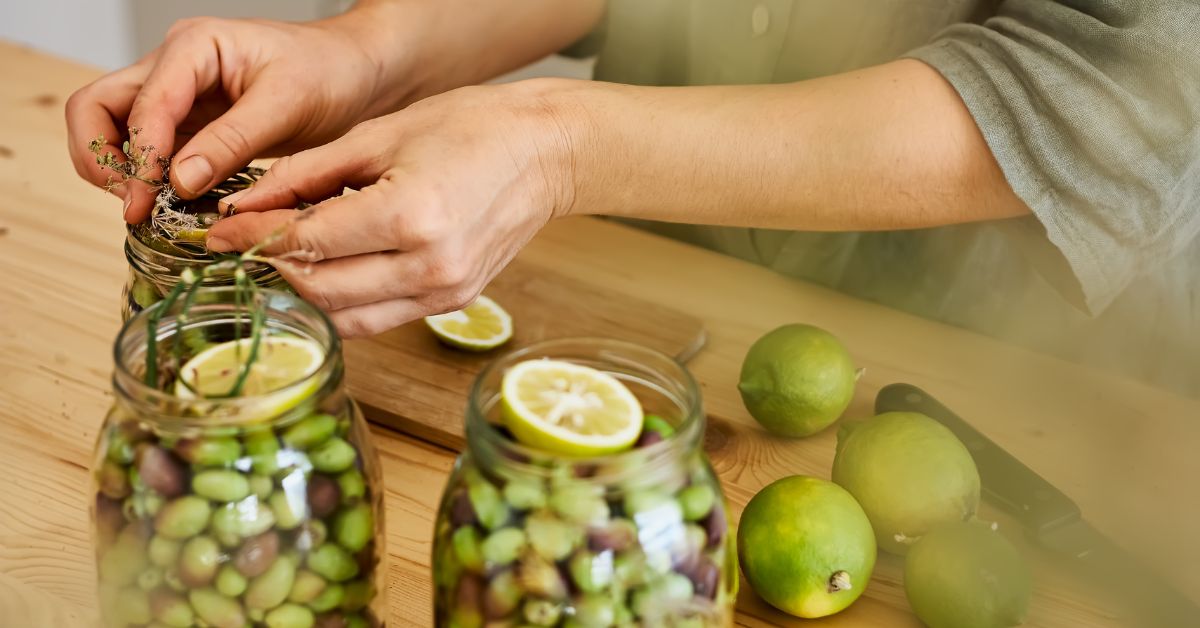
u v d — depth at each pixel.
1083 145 0.79
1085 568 0.75
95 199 1.07
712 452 0.83
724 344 0.94
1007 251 1.00
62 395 0.86
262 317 0.64
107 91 0.86
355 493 0.63
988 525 0.73
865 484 0.75
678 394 0.62
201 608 0.61
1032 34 0.81
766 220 0.85
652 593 0.59
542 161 0.78
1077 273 0.84
